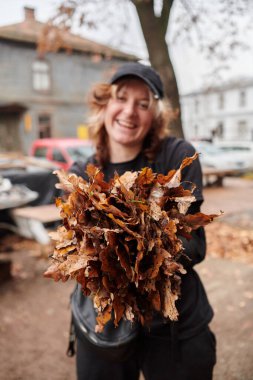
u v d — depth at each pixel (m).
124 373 1.38
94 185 1.08
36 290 3.71
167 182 1.09
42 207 5.30
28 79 20.20
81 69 21.86
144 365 1.36
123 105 1.45
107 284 1.02
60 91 21.38
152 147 1.44
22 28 20.52
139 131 1.45
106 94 1.52
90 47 21.41
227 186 11.66
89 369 1.36
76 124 22.20
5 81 19.53
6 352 2.69
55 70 21.05
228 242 5.13
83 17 6.39
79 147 9.14
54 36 6.96
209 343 1.34
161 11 6.00
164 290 1.05
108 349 1.25
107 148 1.54
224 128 45.59
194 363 1.29
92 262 1.02
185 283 1.31
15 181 6.19
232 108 44.41
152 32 5.95
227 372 2.39
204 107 45.50
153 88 1.42
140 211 1.03
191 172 1.33
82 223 1.06
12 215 5.12
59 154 9.02
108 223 1.04
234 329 2.87
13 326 3.04
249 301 3.30
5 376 2.44
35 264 4.45
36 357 2.63
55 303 3.43
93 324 1.29
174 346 1.27
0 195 4.55
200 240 1.29
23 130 20.44
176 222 1.02
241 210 7.55
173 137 1.49
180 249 1.04
